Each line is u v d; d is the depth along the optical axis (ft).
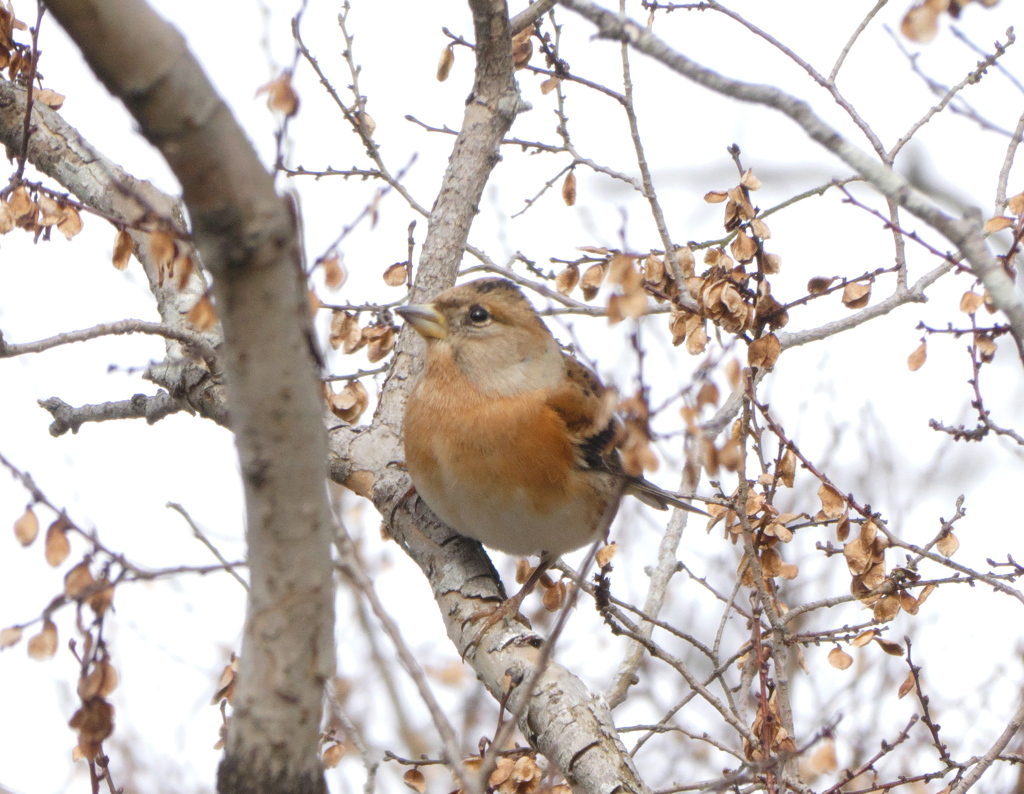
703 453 21.59
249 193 16.07
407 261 36.88
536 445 32.71
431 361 33.63
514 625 30.32
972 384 29.22
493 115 38.09
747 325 28.37
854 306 29.73
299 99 19.94
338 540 17.97
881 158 33.35
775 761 24.57
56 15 14.42
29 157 39.09
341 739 29.40
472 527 33.50
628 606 30.83
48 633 19.99
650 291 30.48
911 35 21.26
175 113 15.14
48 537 20.01
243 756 19.86
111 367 25.75
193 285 37.11
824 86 33.76
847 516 29.40
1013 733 27.14
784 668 28.43
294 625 19.26
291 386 17.65
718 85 19.81
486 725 56.95
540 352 33.96
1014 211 27.20
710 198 29.35
